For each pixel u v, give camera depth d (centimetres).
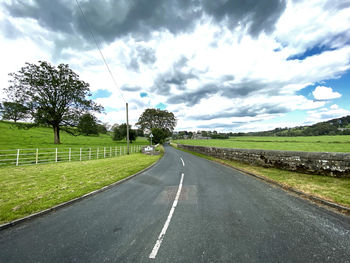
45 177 770
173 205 448
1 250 262
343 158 625
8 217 363
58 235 306
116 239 291
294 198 480
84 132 3138
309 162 729
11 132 3762
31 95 2562
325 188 521
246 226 326
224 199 485
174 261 232
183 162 1412
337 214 370
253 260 230
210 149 1867
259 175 766
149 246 269
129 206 448
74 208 437
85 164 1229
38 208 415
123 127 5453
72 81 2862
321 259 228
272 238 282
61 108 2864
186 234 302
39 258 244
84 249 264
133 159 1602
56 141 2925
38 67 2645
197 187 625
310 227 316
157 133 5000
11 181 687
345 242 267
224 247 261
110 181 708
